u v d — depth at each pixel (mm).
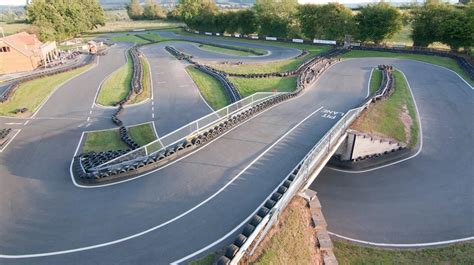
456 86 34188
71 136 24891
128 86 38812
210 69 43688
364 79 35000
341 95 29516
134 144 22625
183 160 17859
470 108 29281
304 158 16703
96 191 15719
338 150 22781
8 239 12859
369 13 55656
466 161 22203
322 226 13797
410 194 19422
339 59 46031
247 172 16500
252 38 73875
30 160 20312
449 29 46688
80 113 30406
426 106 29844
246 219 13266
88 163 18547
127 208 14305
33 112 30906
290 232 12727
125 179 16469
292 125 22312
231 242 12164
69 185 16594
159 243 12250
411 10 52656
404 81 35562
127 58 57156
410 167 22016
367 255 15156
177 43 74625
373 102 27984
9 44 48531
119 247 12164
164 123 27594
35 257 11922
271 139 20094
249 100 26344
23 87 39750
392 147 23406
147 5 144750
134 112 30438
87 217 13898
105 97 34969
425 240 15984
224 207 13992
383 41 57312
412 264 14602
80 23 89375
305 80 33562
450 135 25297
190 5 95688
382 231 16703
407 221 17312
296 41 65062
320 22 61062
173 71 45625
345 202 18984
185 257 11570
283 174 16203
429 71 39219
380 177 21188
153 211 13992
